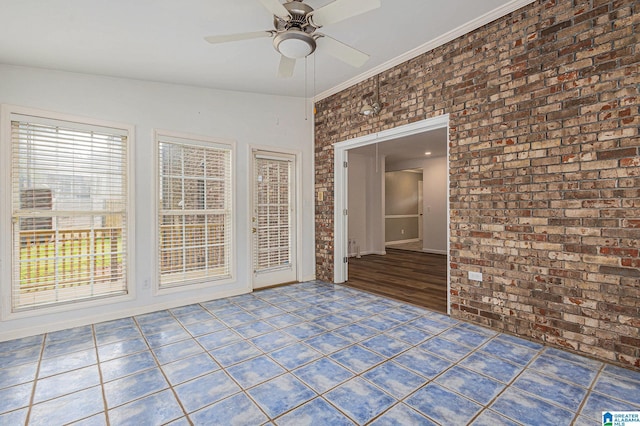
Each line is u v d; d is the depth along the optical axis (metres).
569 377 2.02
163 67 3.05
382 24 2.74
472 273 2.93
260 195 4.30
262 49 2.81
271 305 3.58
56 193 2.91
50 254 2.90
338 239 4.55
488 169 2.78
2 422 1.65
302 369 2.16
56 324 2.88
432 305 3.53
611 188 2.14
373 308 3.45
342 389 1.92
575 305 2.32
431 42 3.12
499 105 2.69
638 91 2.03
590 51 2.22
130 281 3.26
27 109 2.75
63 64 2.79
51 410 1.74
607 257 2.17
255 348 2.49
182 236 3.62
